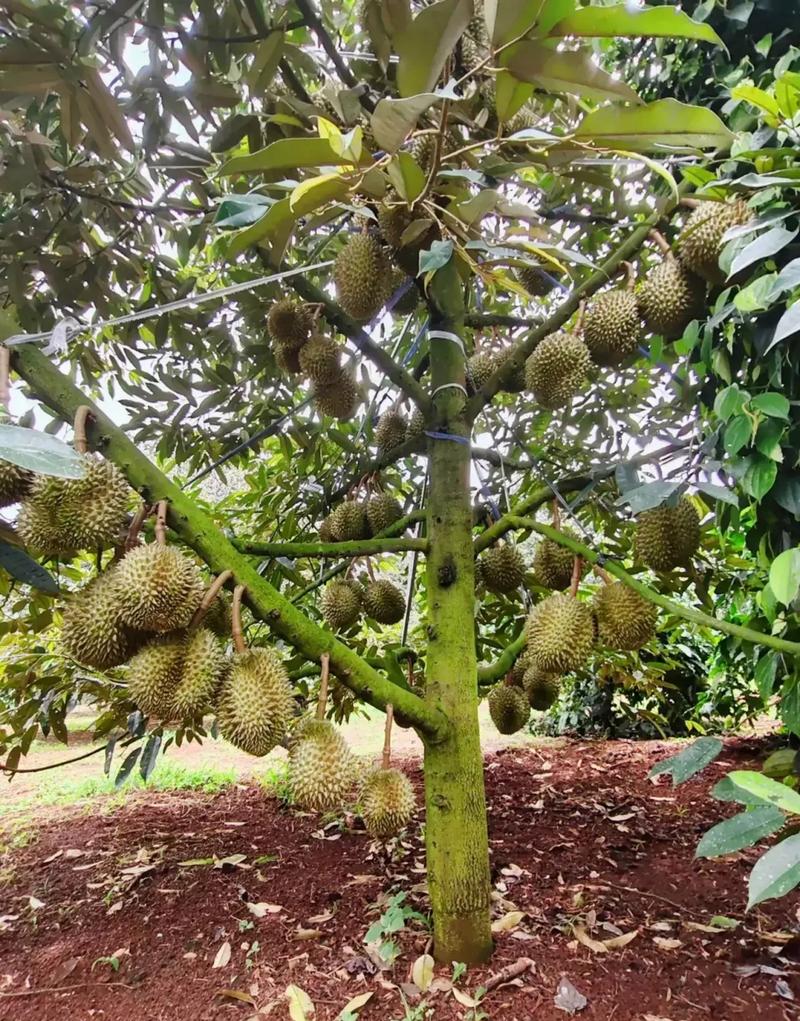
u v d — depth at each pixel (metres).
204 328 2.86
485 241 1.52
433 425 2.02
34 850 3.50
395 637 3.63
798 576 1.10
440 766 1.86
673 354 2.18
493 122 1.80
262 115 1.86
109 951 2.26
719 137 1.33
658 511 1.69
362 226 1.73
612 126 1.30
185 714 1.27
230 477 5.46
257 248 1.96
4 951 2.34
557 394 1.74
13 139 2.01
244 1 1.80
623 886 2.55
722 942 2.06
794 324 0.97
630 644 1.73
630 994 1.77
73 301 2.52
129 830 3.72
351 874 2.83
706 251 1.44
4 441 0.76
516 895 2.47
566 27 1.14
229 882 2.82
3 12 1.62
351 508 2.46
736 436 1.26
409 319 2.70
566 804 3.81
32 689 2.73
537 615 1.73
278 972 2.02
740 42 1.81
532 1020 1.65
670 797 3.87
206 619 1.53
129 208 2.38
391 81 1.99
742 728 6.21
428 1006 1.72
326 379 2.07
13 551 1.22
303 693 2.74
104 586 1.22
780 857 0.72
